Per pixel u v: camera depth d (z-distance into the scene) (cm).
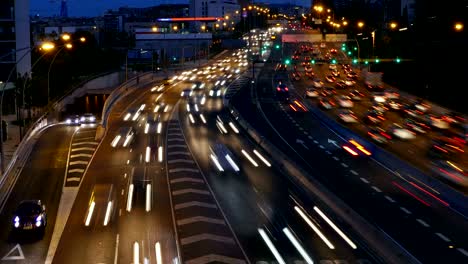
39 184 5031
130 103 10894
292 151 6259
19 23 12138
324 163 5656
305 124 8131
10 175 5297
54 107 9225
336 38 16075
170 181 5044
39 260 3241
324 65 17488
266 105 10131
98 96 12188
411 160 5709
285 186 4847
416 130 7406
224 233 3625
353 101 10400
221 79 14988
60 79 11962
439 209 4097
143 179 5097
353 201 4306
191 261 3155
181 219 3938
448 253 3228
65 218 4034
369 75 13675
